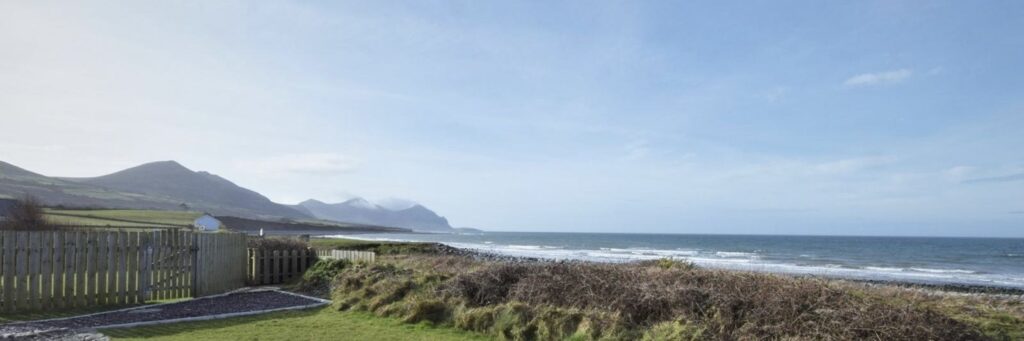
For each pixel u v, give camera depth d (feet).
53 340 26.99
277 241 72.18
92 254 38.73
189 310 37.76
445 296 35.81
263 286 58.80
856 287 35.14
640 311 30.07
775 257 209.87
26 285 35.42
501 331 30.14
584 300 31.86
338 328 32.14
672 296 30.04
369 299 38.96
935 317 27.20
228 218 478.18
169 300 43.60
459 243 369.09
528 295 33.47
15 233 34.86
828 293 29.22
